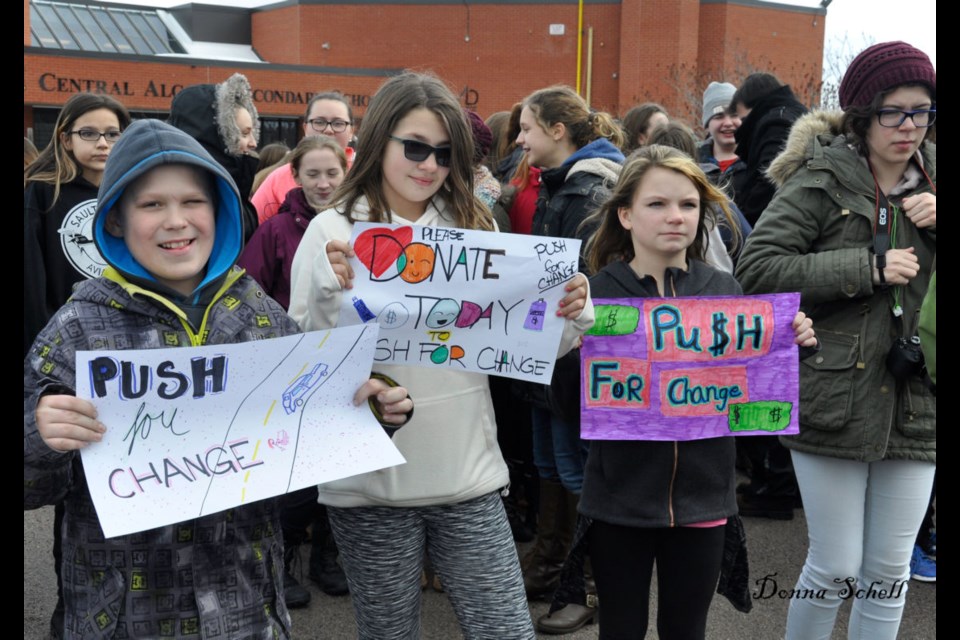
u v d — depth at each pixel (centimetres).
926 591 412
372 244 238
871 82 288
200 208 200
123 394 186
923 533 425
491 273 242
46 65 2709
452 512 245
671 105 3048
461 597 246
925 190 297
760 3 3234
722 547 270
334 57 3456
